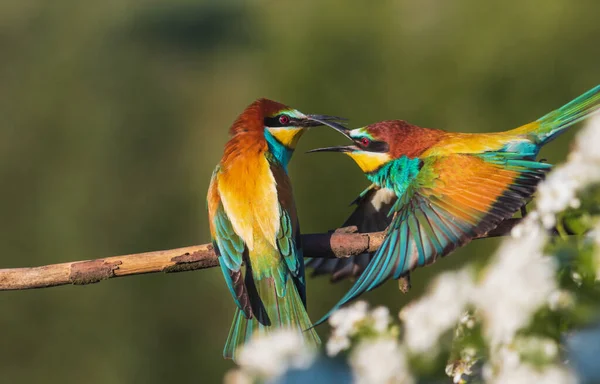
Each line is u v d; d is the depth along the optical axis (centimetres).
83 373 1747
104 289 1770
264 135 632
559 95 1562
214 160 2416
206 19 4838
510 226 519
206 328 1795
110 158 2159
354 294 475
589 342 300
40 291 1761
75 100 2211
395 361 341
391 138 611
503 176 519
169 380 1769
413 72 1605
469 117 1591
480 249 1403
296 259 567
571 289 310
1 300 1744
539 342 297
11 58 2258
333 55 1612
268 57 1669
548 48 1558
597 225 329
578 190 340
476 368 344
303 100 1616
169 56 4134
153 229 2095
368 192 635
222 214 584
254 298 572
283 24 1655
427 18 1620
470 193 512
